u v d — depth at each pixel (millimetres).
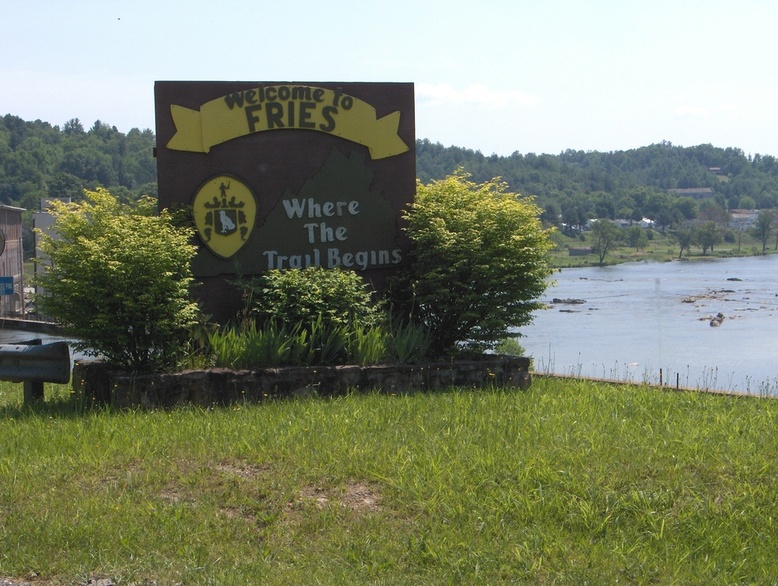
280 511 6477
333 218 12180
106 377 10516
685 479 7074
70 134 157250
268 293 11469
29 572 5543
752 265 112250
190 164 11648
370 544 5969
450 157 176750
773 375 29453
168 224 11188
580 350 38312
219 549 5867
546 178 189000
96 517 6277
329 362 11188
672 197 181875
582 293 69875
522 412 9289
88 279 10297
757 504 6676
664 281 83562
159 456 7562
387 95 12383
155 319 10453
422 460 7398
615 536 6195
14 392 12906
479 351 12000
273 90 11898
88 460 7449
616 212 168625
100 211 11094
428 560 5793
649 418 9211
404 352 11398
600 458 7531
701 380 27172
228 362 10773
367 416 9086
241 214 11797
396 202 12469
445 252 11852
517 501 6637
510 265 11750
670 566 5781
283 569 5594
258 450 7680
